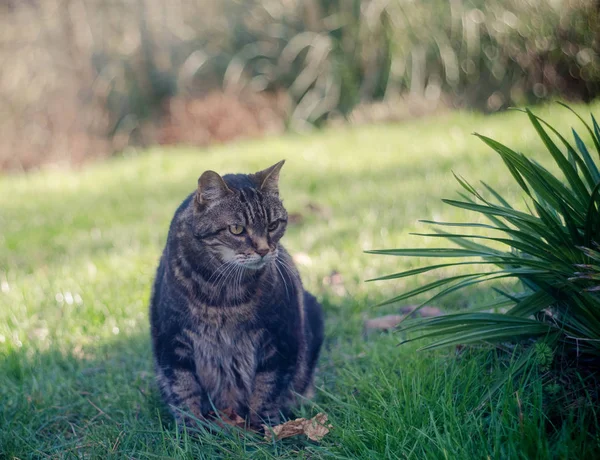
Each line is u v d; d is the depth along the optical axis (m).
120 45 12.87
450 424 2.57
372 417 2.84
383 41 11.87
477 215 5.56
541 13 11.15
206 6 12.97
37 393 3.61
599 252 2.54
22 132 12.79
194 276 3.19
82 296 4.97
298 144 10.02
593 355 2.89
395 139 9.41
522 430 2.42
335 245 5.63
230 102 12.01
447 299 4.42
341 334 4.19
